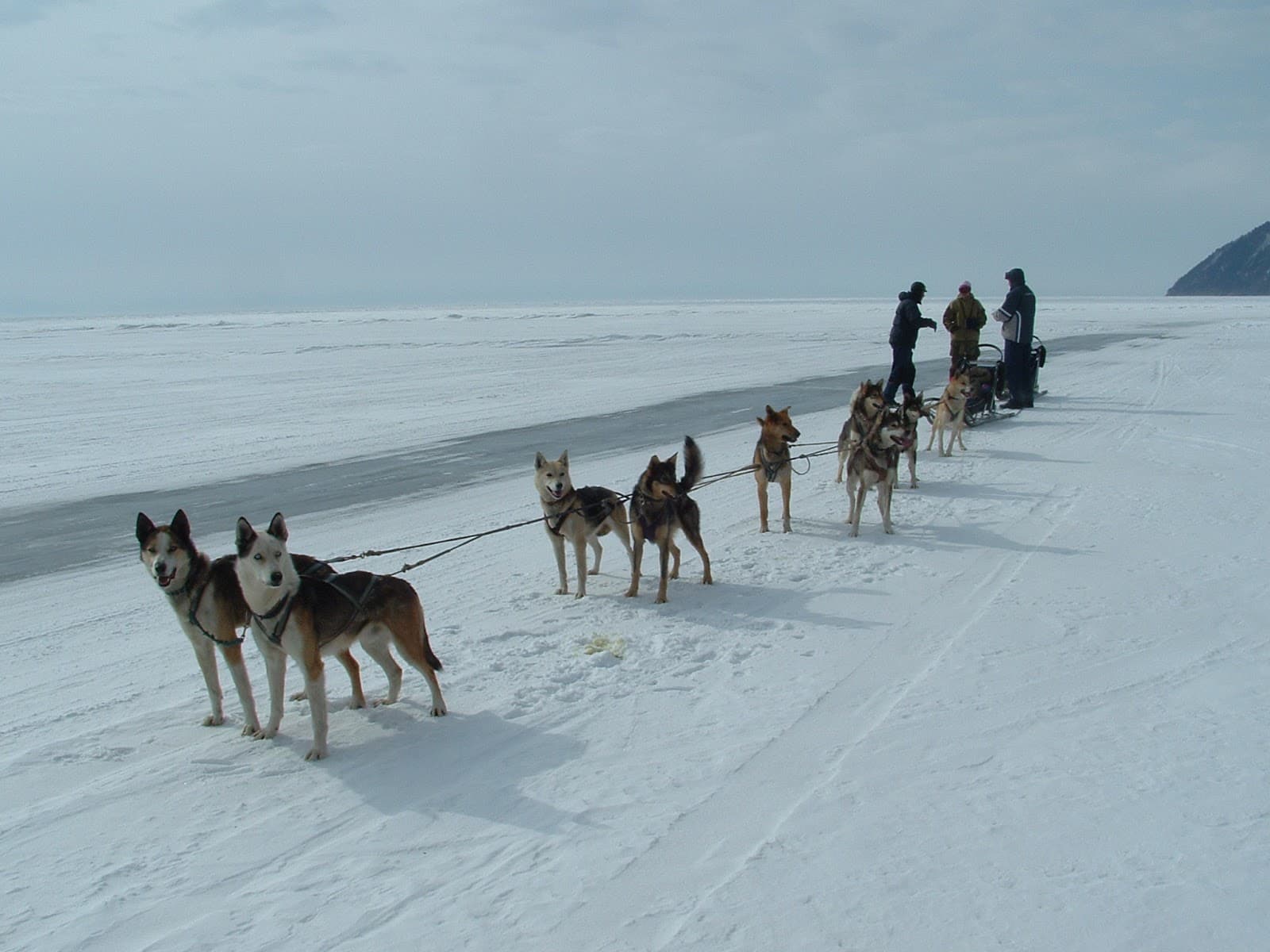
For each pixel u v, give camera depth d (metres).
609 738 5.37
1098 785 4.57
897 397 19.94
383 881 4.02
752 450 15.53
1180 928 3.50
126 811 4.70
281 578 5.08
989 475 12.78
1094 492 11.42
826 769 4.85
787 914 3.66
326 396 24.66
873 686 5.93
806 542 9.79
